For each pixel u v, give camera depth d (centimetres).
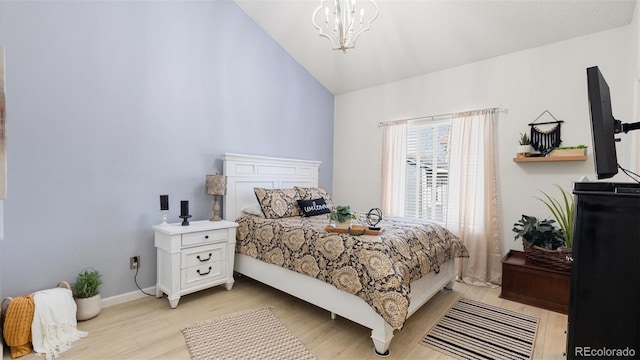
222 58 332
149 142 276
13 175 208
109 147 252
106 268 252
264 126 378
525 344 200
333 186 480
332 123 481
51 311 193
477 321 233
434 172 375
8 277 207
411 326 224
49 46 221
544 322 232
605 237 125
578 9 257
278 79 395
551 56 297
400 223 284
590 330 127
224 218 325
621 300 122
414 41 339
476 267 325
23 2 211
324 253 224
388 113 421
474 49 327
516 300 272
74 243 235
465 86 351
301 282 244
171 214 292
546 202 299
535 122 305
